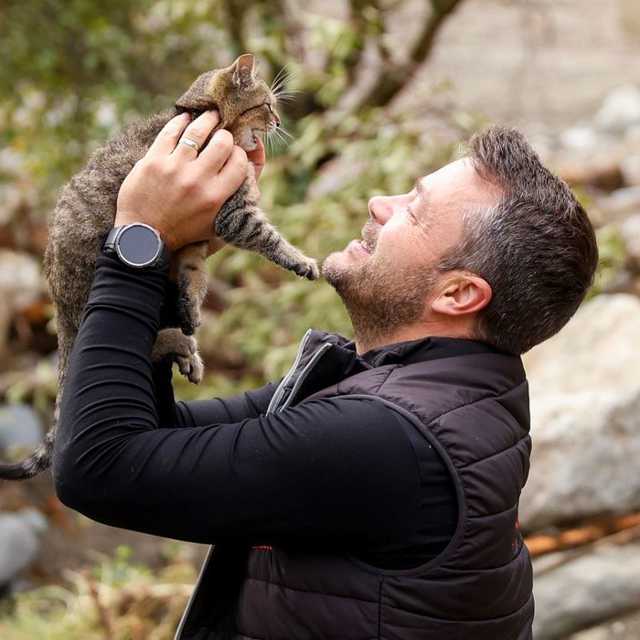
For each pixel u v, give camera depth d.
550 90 13.03
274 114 2.92
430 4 7.15
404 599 1.98
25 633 5.31
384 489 1.97
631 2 14.92
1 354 8.04
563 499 4.71
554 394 5.30
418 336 2.27
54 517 6.91
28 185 8.27
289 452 1.96
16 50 7.34
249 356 6.57
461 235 2.20
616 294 7.48
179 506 1.97
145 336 2.05
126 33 7.57
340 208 5.82
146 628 4.98
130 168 2.54
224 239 2.59
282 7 6.99
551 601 4.57
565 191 2.25
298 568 2.05
